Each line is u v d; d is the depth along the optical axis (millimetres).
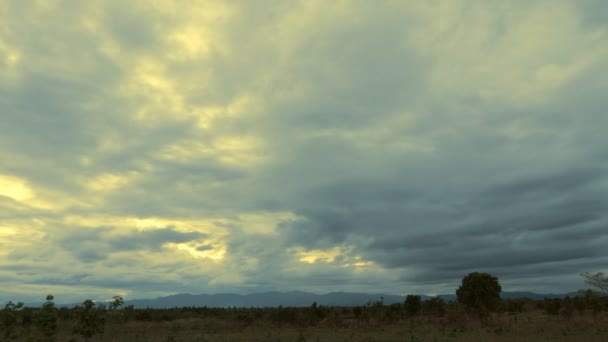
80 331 32094
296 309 67312
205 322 61625
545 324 48031
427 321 57656
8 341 36344
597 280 41219
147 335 42719
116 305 33875
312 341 33500
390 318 58750
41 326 34281
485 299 51031
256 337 38125
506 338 34031
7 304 37625
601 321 48156
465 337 34969
